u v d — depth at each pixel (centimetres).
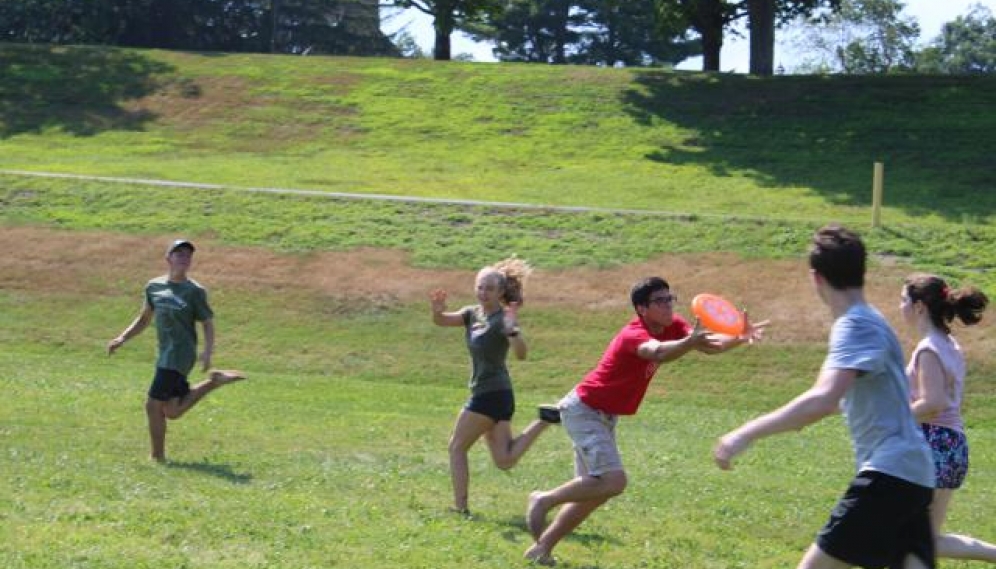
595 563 856
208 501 965
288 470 1191
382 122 4741
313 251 2933
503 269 991
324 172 3931
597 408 855
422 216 3225
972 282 2678
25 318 2553
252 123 4753
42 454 1185
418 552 834
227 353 2380
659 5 5775
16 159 4097
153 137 4591
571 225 3148
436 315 1004
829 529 624
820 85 5038
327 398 1903
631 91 5066
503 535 923
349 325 2536
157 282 1234
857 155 4194
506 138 4519
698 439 1673
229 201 3334
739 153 4266
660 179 3897
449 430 1608
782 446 1620
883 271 2764
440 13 6197
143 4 7738
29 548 781
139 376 2039
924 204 3531
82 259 2881
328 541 850
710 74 5291
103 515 891
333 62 5609
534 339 2455
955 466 816
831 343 616
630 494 1164
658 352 809
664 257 2883
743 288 2684
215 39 8150
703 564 880
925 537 627
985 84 4922
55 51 5647
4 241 2983
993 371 2236
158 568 753
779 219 3122
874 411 615
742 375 2256
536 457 1389
